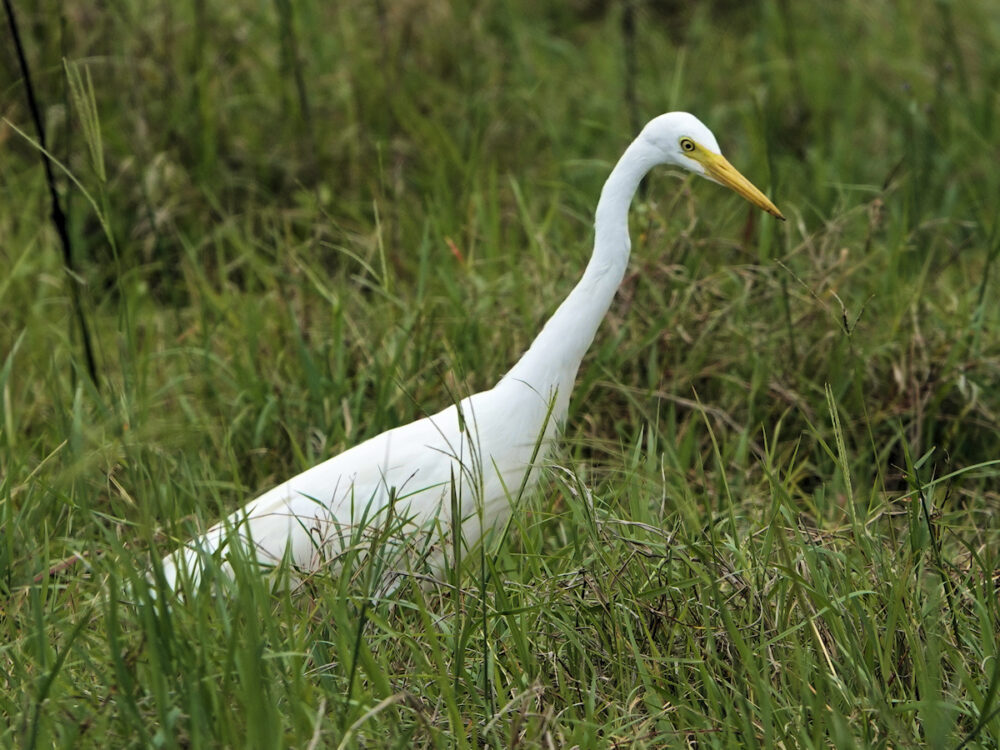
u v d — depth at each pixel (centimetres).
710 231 1148
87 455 744
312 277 1047
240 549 623
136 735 566
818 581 652
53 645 666
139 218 1252
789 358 1023
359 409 947
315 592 695
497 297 1062
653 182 1320
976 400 980
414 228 1255
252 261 1166
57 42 1292
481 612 682
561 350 802
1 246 1218
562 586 691
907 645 646
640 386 1023
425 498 783
